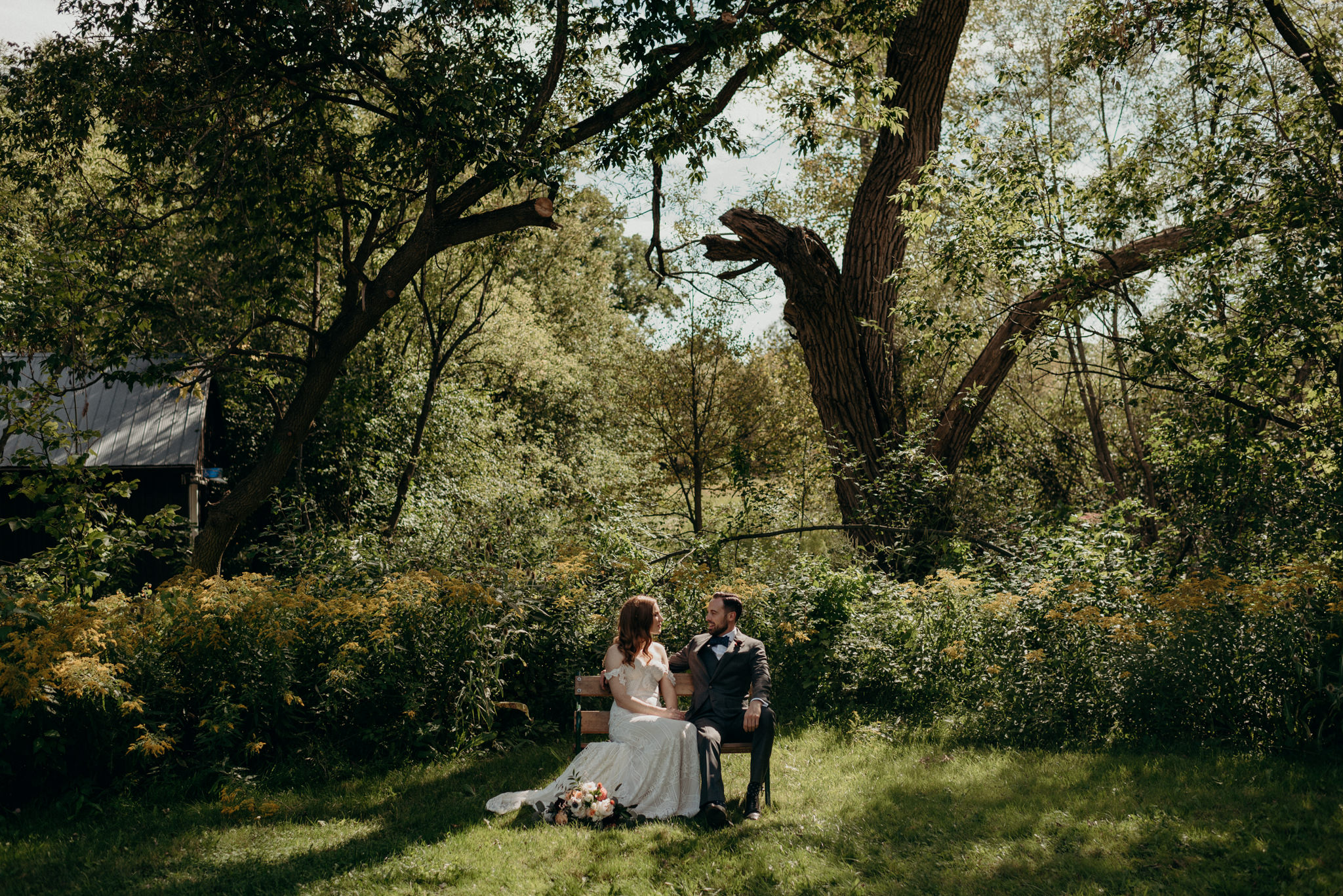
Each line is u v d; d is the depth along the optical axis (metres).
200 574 7.05
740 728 5.56
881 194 12.77
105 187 13.34
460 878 4.21
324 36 8.30
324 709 6.26
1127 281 10.46
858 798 5.34
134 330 9.97
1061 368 17.50
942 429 12.56
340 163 10.06
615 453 24.25
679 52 9.58
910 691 7.40
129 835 4.98
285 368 14.31
